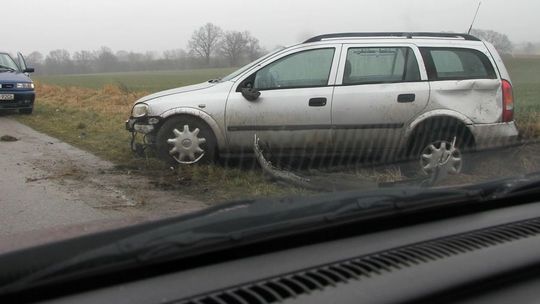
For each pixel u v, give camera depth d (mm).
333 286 2162
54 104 17797
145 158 7777
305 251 2598
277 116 6609
